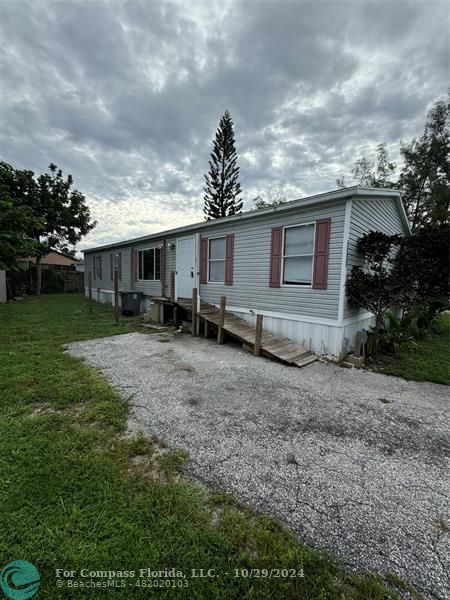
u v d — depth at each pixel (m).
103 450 2.21
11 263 7.68
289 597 1.22
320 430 2.70
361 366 4.86
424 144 15.58
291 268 5.99
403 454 2.36
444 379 4.27
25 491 1.73
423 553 1.45
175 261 9.21
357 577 1.32
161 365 4.44
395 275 4.93
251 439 2.48
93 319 8.70
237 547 1.44
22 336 6.06
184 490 1.81
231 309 7.27
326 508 1.74
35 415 2.73
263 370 4.41
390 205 7.09
